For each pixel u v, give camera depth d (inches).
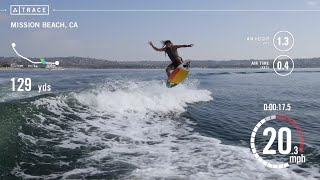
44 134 295.9
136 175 206.2
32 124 313.6
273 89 836.0
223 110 475.5
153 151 258.7
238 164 228.2
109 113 409.1
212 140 296.4
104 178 203.2
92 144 275.7
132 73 1508.4
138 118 396.5
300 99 614.2
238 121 390.3
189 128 349.1
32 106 358.6
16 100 376.8
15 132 281.7
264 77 1427.2
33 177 205.2
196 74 1649.9
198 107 500.7
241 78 1341.0
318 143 281.6
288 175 209.2
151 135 313.1
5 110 325.4
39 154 246.5
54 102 392.8
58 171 215.2
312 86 942.4
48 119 341.4
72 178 203.6
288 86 938.7
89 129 325.4
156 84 701.3
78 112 393.4
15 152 243.6
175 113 443.5
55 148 261.6
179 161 233.6
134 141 289.0
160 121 385.1
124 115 406.9
